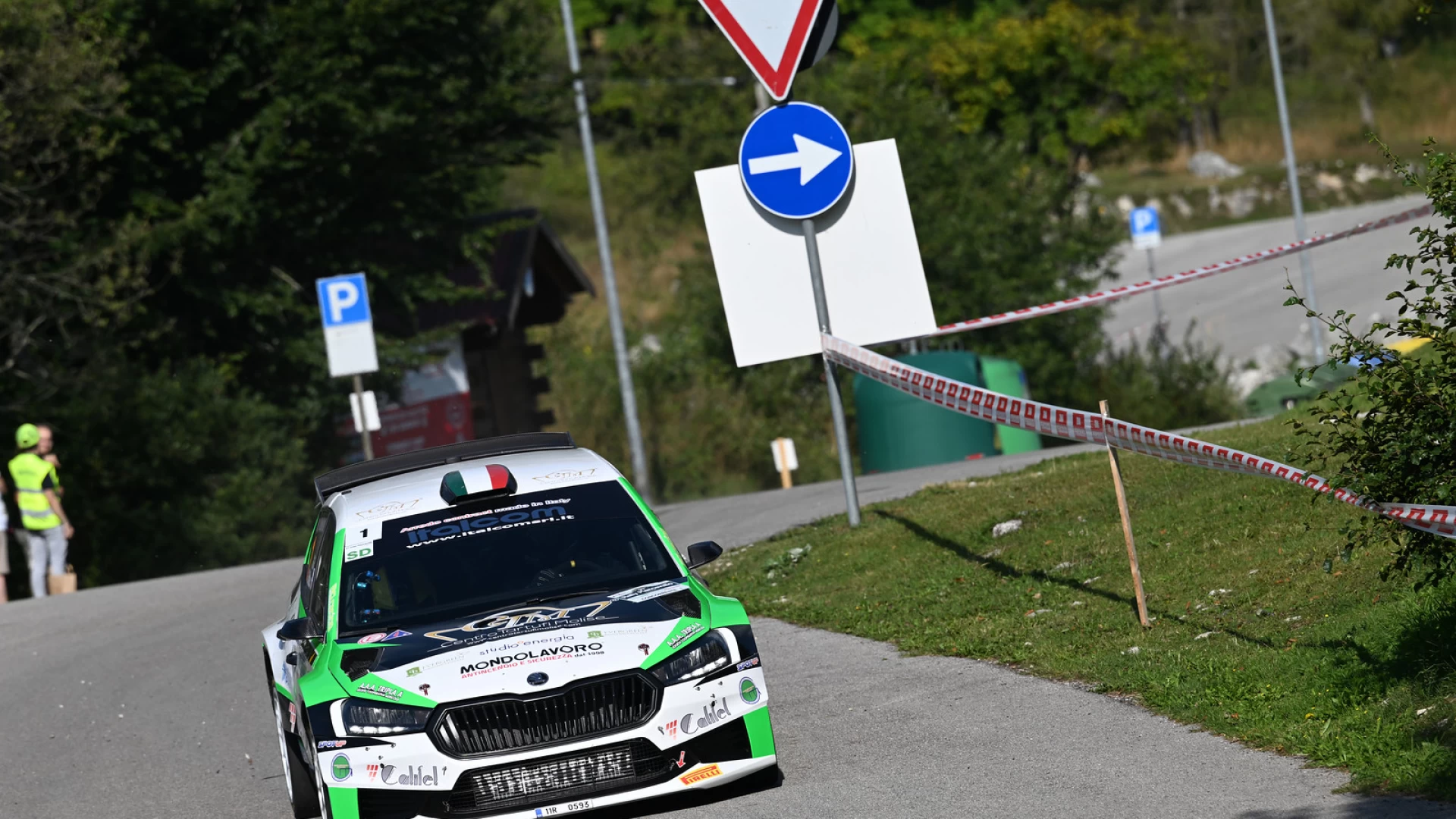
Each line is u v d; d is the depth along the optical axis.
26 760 39.09
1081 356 141.62
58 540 82.44
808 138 47.16
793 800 26.03
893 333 48.28
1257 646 29.97
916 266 48.16
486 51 117.19
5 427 98.12
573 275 149.50
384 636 26.59
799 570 49.59
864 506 58.34
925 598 41.44
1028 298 138.38
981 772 26.19
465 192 118.38
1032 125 172.00
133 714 43.97
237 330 114.44
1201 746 25.69
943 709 31.06
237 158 104.56
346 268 114.94
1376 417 25.80
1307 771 23.58
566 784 24.62
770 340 48.00
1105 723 27.98
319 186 109.12
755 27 46.75
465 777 24.34
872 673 35.47
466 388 126.94
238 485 103.12
